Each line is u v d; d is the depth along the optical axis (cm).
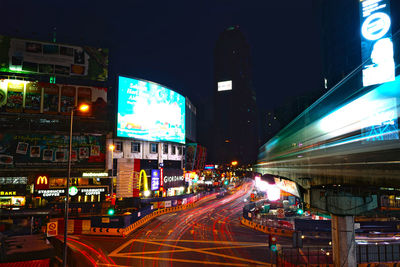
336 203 2041
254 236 3269
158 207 5453
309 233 3250
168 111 6619
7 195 4416
